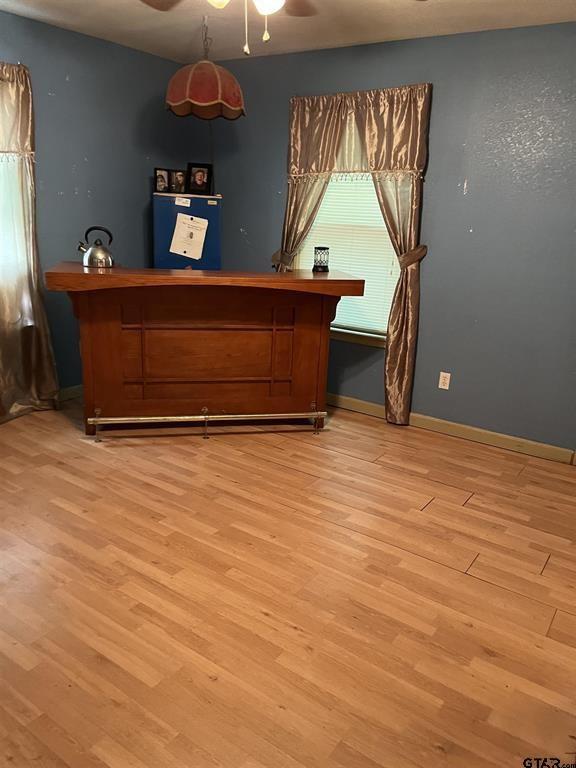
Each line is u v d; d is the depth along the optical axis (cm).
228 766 150
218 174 462
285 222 425
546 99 319
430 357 388
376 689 176
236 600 213
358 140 389
